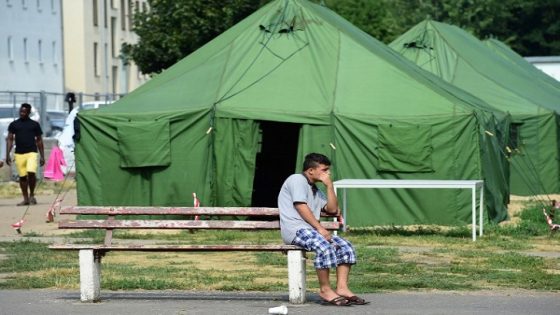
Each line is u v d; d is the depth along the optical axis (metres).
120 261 33.47
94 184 44.50
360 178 43.25
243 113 43.56
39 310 24.42
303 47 46.03
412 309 24.48
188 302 25.47
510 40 151.88
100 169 44.44
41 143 54.75
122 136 44.00
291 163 54.34
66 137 76.50
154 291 27.52
